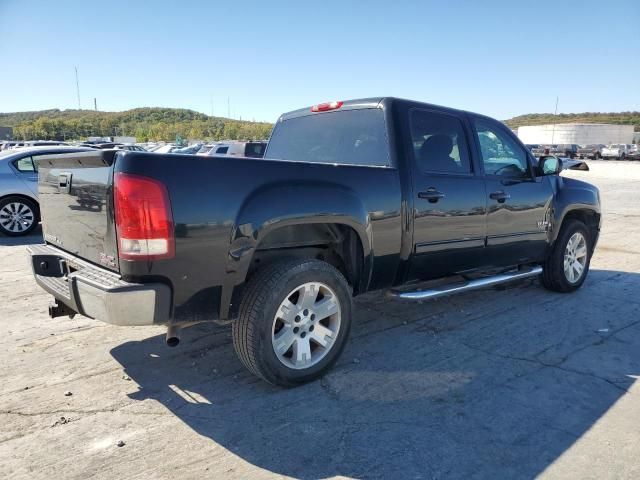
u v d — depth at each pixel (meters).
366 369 3.83
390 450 2.80
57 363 3.91
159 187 2.81
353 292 3.95
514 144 5.17
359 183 3.70
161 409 3.23
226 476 2.58
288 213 3.27
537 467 2.66
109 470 2.62
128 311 2.82
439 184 4.25
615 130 88.06
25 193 9.62
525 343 4.38
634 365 3.96
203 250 2.98
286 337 3.42
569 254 5.83
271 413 3.19
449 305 5.42
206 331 4.59
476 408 3.26
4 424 3.04
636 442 2.90
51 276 3.68
